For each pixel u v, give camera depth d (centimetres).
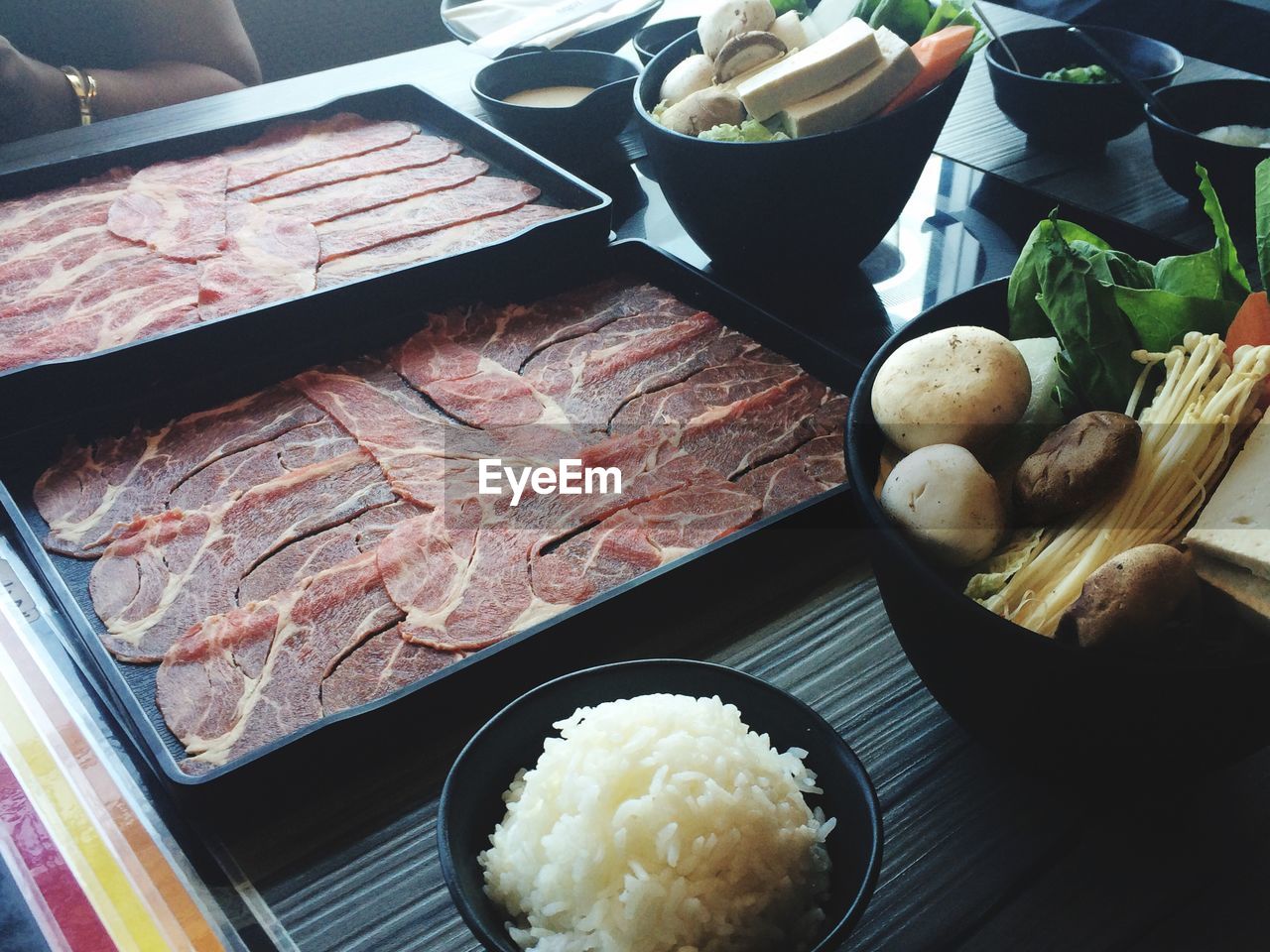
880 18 62
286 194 75
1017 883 31
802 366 56
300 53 143
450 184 75
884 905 30
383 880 32
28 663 40
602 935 26
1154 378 33
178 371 55
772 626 40
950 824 32
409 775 35
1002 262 60
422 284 60
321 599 43
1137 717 26
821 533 43
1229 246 34
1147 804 32
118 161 80
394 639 41
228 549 46
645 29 82
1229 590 28
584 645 39
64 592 41
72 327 62
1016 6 110
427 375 57
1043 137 70
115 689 37
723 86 59
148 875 32
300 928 31
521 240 61
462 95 87
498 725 31
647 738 29
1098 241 37
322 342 58
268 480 50
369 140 83
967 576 31
